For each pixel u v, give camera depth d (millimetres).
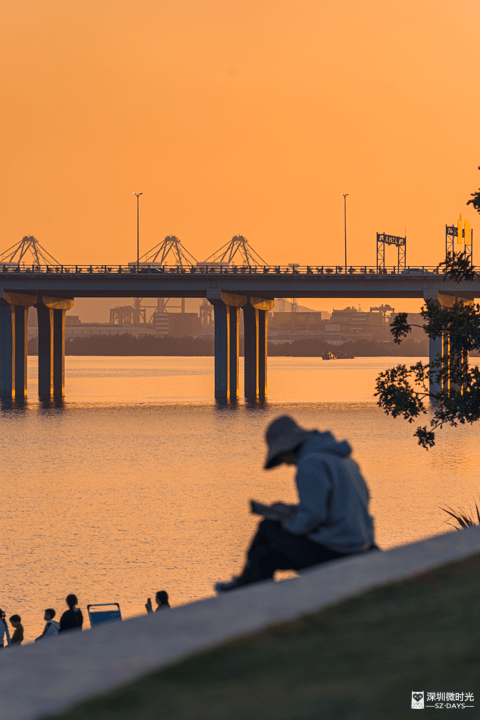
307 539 27406
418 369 132000
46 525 194625
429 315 131750
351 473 27734
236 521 198000
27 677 15805
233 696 15445
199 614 19844
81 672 16109
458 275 131625
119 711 14672
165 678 16094
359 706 15031
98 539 178625
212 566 153500
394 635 18516
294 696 15469
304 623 19359
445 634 18406
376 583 22406
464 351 131125
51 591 136875
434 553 25641
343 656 17422
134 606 126125
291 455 28703
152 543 173750
